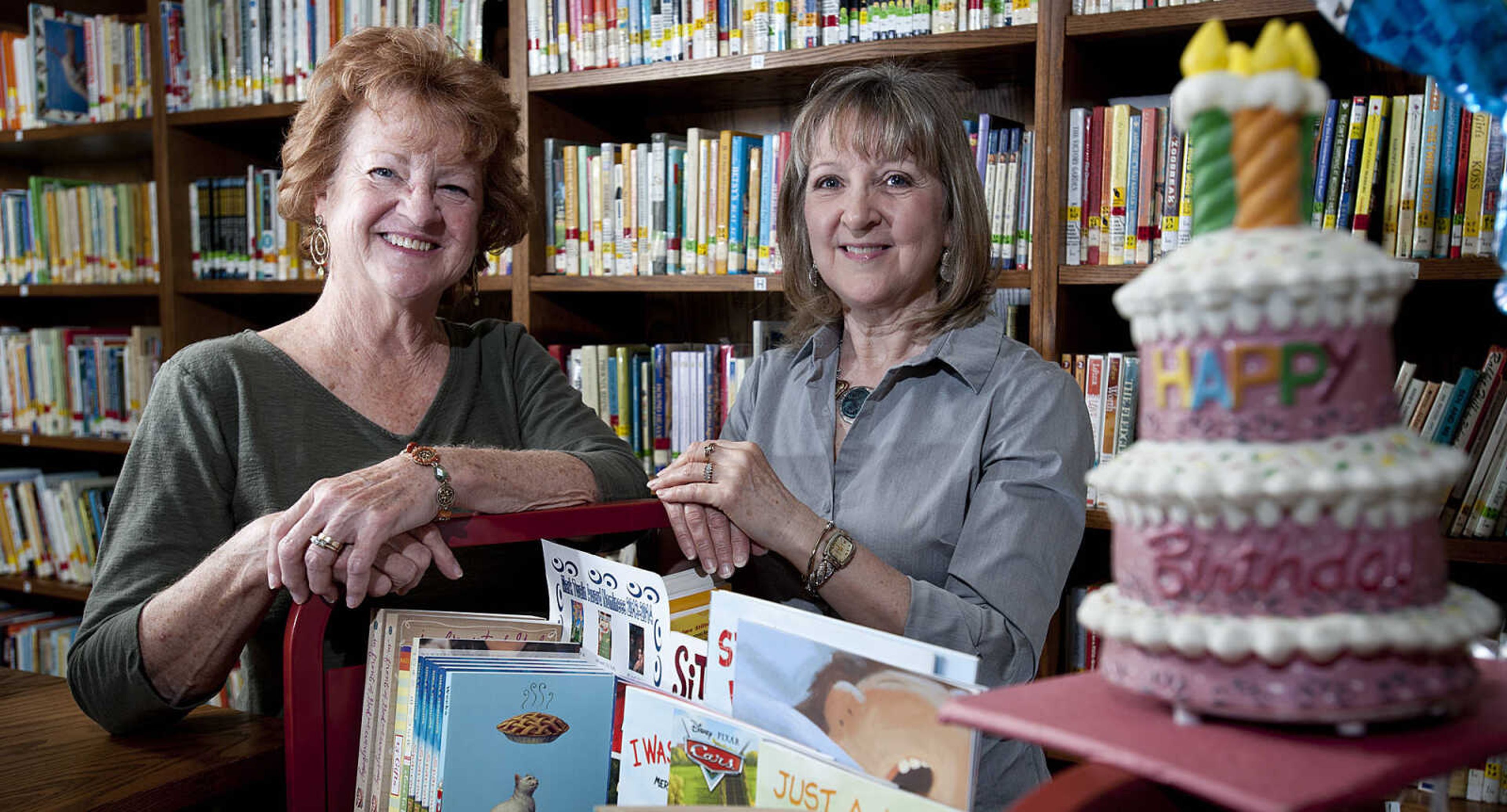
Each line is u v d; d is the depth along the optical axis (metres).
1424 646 0.43
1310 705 0.43
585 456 1.36
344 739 1.05
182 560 1.20
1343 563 0.44
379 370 1.43
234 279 2.92
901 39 2.13
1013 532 1.28
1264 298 0.44
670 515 1.22
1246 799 0.39
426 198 1.35
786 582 1.37
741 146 2.31
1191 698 0.45
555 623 1.09
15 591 3.49
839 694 0.81
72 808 0.98
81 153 3.43
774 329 2.34
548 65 2.51
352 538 1.01
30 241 3.34
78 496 3.17
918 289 1.50
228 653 1.10
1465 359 2.03
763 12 2.26
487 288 2.63
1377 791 0.41
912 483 1.40
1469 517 1.80
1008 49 2.08
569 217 2.54
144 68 3.04
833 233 1.46
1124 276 1.96
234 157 3.13
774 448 1.56
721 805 0.87
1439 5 0.56
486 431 1.52
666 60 2.38
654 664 0.98
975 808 1.31
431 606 1.27
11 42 3.22
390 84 1.32
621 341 2.84
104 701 1.13
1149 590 0.47
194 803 1.06
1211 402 0.46
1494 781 1.81
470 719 0.94
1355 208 1.82
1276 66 0.46
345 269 1.38
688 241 2.41
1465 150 1.73
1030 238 2.08
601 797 1.00
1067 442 1.33
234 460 1.28
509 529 1.11
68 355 3.23
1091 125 2.00
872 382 1.52
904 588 1.20
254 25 2.79
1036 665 1.26
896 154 1.42
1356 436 0.44
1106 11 1.94
